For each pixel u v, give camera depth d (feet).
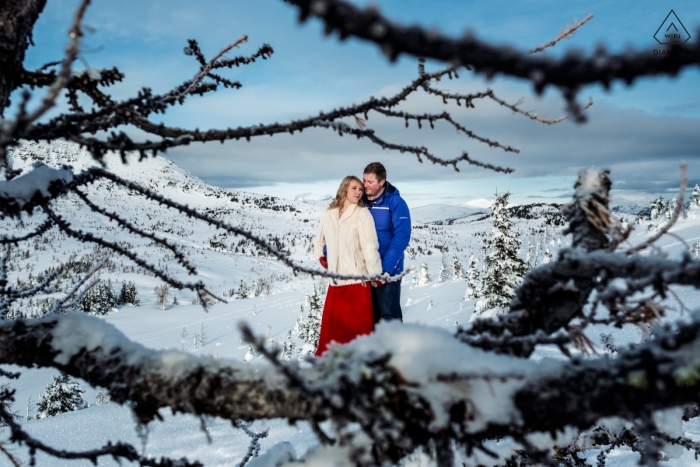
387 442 2.85
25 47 4.11
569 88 1.28
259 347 2.35
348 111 3.99
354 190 11.21
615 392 2.63
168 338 317.63
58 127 3.61
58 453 4.24
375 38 1.20
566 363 2.97
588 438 7.66
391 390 2.98
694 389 2.45
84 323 4.13
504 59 1.24
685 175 2.85
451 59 1.25
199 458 12.84
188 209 4.65
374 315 11.38
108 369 3.77
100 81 4.45
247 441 13.66
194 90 5.19
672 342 2.52
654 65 1.21
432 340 3.33
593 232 3.55
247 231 4.79
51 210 5.03
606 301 3.04
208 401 3.41
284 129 3.83
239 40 4.92
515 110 4.06
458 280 300.81
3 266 5.53
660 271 2.73
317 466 3.35
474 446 3.19
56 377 104.47
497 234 64.13
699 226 204.44
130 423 16.47
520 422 2.98
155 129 3.94
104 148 3.53
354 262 10.84
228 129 3.76
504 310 62.80
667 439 7.32
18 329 4.09
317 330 125.39
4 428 16.70
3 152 2.22
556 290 3.54
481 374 2.89
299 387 2.52
